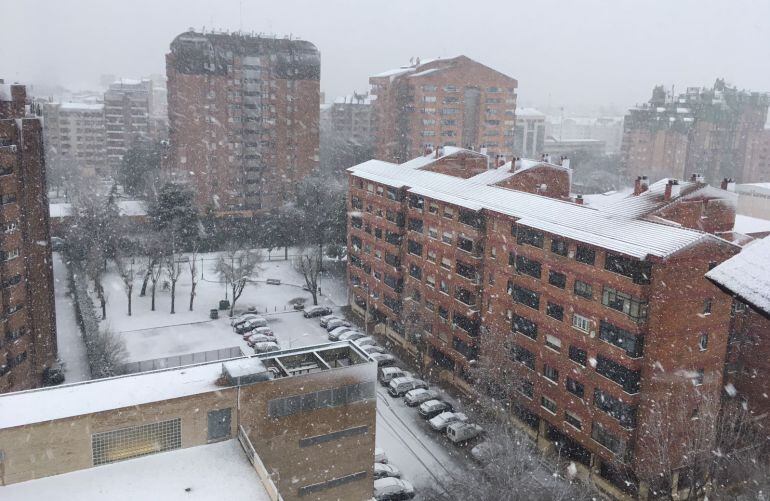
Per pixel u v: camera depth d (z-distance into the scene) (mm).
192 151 105812
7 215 47375
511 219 49531
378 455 45156
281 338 66438
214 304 75125
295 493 32938
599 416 42844
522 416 50219
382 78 138125
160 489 27094
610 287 41344
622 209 46969
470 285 54531
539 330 47625
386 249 67000
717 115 152750
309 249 86250
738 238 49281
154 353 61844
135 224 92312
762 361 48750
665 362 39750
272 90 109125
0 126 46594
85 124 159875
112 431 28188
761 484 40844
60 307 72062
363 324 71938
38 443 26828
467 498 40000
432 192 60000
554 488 40250
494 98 137500
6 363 47844
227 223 107812
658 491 40625
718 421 43906
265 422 31359
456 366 57375
